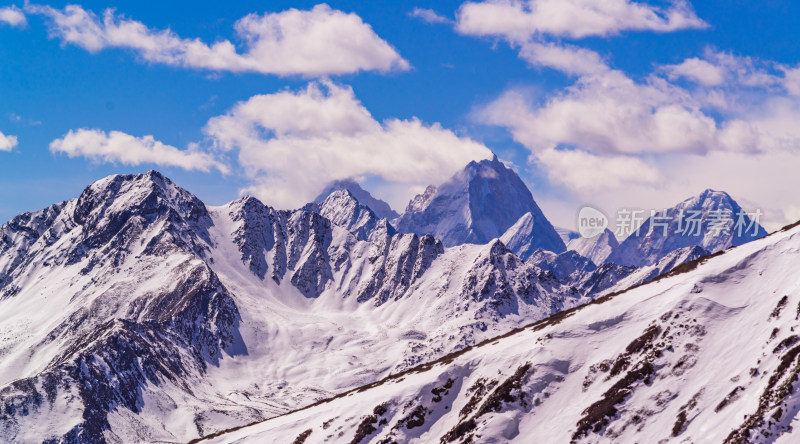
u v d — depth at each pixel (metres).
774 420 89.31
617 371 116.62
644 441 102.38
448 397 130.75
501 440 114.88
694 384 106.75
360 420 132.62
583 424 109.75
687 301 121.56
